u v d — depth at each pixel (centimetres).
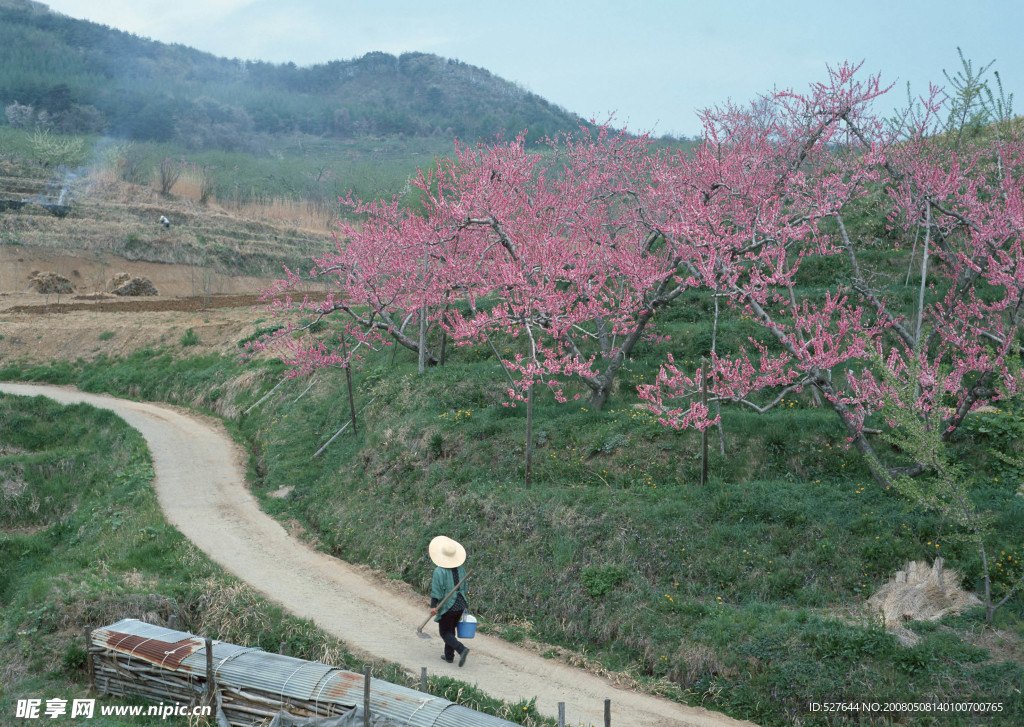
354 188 7488
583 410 1825
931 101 1912
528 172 2136
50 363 3484
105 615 1252
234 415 2780
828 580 1265
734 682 1105
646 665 1197
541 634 1320
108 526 1867
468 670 1148
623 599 1303
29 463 2381
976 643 1072
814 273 2459
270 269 5866
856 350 1459
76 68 17788
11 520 2247
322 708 948
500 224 1891
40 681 1124
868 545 1286
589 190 2244
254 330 3294
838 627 1122
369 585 1512
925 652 1054
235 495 2031
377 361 2531
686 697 1106
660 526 1402
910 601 1169
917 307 2002
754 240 1741
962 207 1914
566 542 1434
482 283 1923
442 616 1123
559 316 1786
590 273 1895
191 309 4162
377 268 2306
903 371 1470
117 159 7181
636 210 2145
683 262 1853
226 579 1433
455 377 2055
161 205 6394
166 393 3138
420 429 1870
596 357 2175
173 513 1856
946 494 1235
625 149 2300
